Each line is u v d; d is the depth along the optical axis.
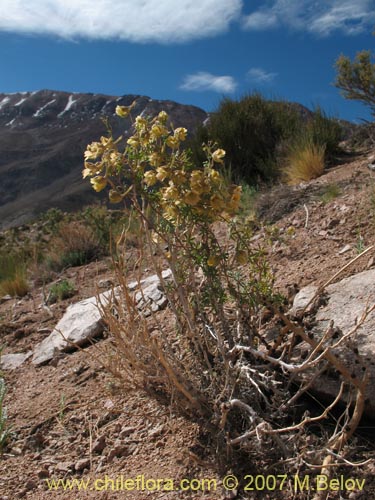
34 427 3.02
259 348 2.71
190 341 2.67
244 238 2.62
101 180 2.29
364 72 8.15
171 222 2.43
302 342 2.65
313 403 2.46
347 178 5.55
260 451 2.16
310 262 3.76
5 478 2.68
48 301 5.14
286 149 7.58
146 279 4.36
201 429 2.49
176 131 2.30
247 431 2.25
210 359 2.64
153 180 2.25
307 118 8.89
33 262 6.91
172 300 2.60
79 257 6.47
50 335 4.10
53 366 3.67
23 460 2.79
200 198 2.28
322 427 2.30
